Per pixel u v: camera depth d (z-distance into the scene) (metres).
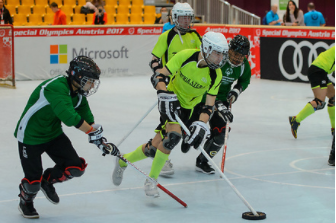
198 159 9.21
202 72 7.54
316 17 25.75
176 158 10.25
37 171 6.52
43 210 7.13
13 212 7.01
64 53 22.70
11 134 12.17
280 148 11.09
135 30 24.14
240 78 9.16
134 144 11.31
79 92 6.40
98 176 8.87
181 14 9.77
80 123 6.24
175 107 7.35
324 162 9.91
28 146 6.44
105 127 13.12
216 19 28.59
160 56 10.12
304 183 8.50
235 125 13.62
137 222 6.66
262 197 7.76
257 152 10.73
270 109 16.02
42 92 6.24
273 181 8.62
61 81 6.29
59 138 6.68
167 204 7.43
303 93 19.20
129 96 18.44
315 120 14.44
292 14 25.19
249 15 27.70
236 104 16.97
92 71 6.21
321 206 7.31
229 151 10.81
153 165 7.61
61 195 7.81
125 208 7.24
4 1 27.00
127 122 13.81
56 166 6.77
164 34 10.12
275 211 7.10
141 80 22.91
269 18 27.66
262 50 23.28
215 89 7.60
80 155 10.34
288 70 22.28
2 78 20.30
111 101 17.34
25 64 22.12
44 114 6.31
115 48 23.83
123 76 24.19
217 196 7.82
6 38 19.72
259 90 20.02
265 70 23.28
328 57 11.79
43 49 22.30
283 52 22.36
